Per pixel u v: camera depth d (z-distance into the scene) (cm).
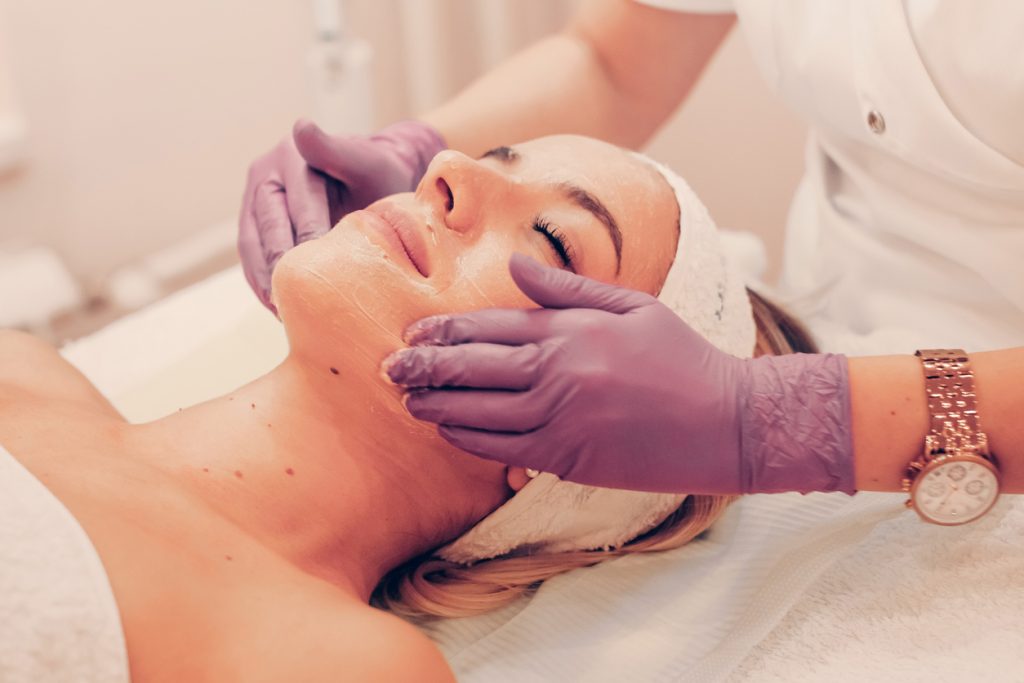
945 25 93
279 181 115
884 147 105
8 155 171
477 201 88
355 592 88
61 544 72
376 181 113
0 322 174
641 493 98
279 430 88
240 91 199
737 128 194
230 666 73
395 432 89
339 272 85
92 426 90
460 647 96
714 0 125
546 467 83
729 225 206
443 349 80
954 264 110
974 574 92
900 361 83
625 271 95
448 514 95
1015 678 83
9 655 68
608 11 131
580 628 96
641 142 141
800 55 109
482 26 194
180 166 196
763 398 81
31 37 168
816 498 103
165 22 183
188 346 131
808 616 92
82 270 191
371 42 211
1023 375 80
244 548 81
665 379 80
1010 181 97
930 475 80
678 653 93
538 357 80
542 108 130
